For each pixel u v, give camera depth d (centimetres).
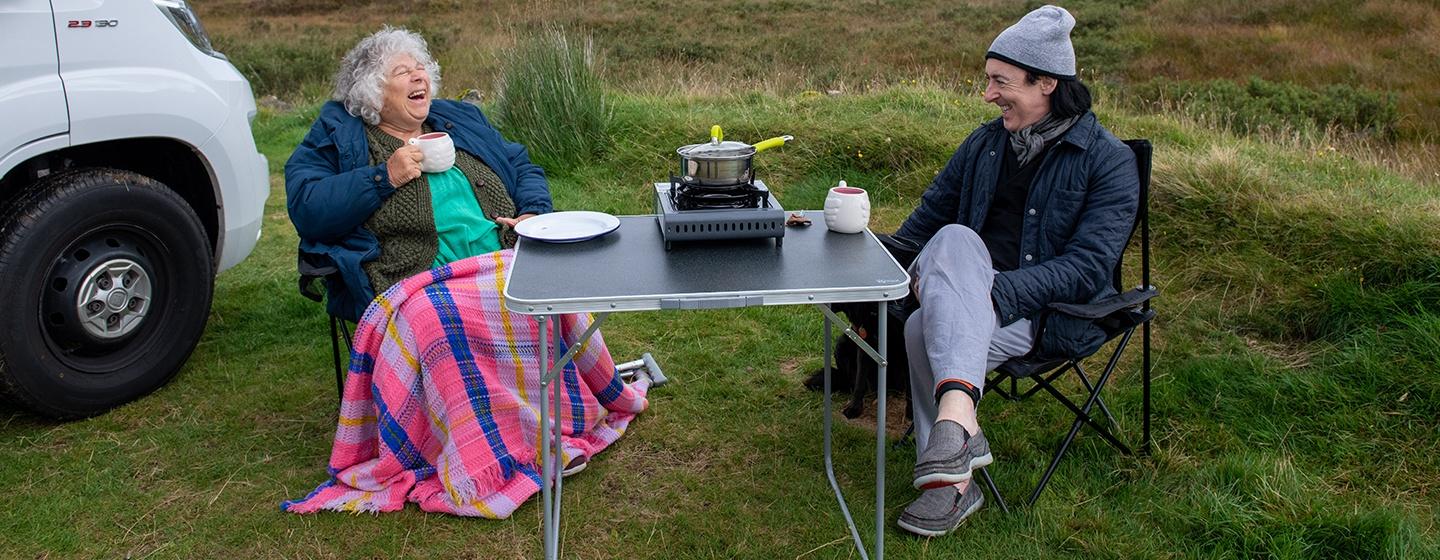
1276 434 290
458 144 309
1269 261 393
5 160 265
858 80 1216
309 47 1859
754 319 397
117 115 291
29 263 279
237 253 350
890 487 271
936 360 228
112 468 279
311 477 278
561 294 196
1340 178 498
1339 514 247
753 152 240
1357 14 1712
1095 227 255
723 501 266
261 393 330
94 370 306
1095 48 1706
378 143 297
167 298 325
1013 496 262
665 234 232
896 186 555
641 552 245
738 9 2206
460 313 265
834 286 201
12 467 278
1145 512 256
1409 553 234
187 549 243
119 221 303
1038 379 267
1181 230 431
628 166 603
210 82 329
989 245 279
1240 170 450
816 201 543
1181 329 364
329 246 291
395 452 265
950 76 1495
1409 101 1247
